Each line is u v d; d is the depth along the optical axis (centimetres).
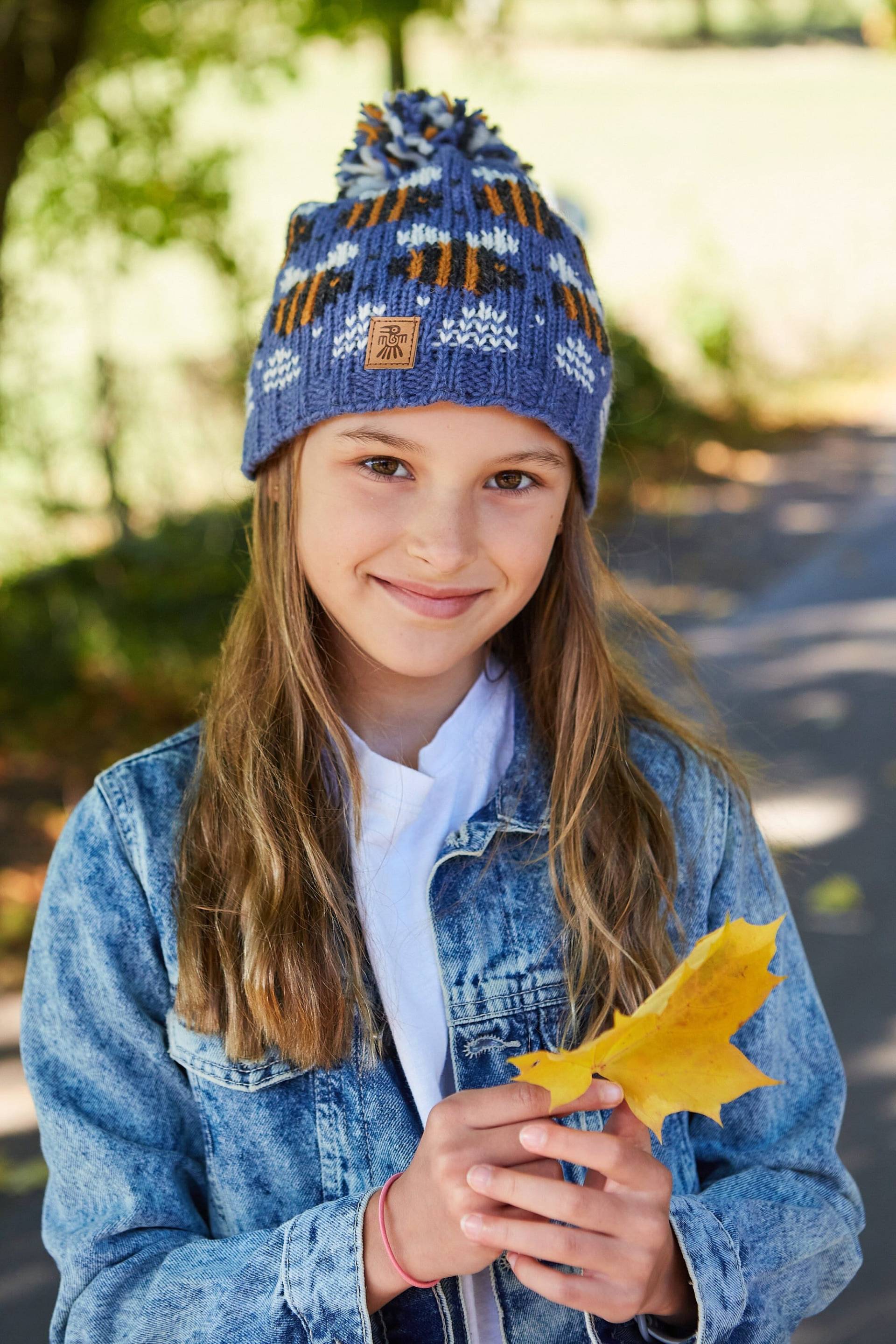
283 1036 103
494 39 508
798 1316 105
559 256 104
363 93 1016
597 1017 107
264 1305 98
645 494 597
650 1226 93
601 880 108
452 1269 95
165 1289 100
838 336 867
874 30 777
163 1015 107
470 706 111
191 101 451
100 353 432
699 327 771
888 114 1462
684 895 110
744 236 1020
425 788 108
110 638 381
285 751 108
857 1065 217
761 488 618
